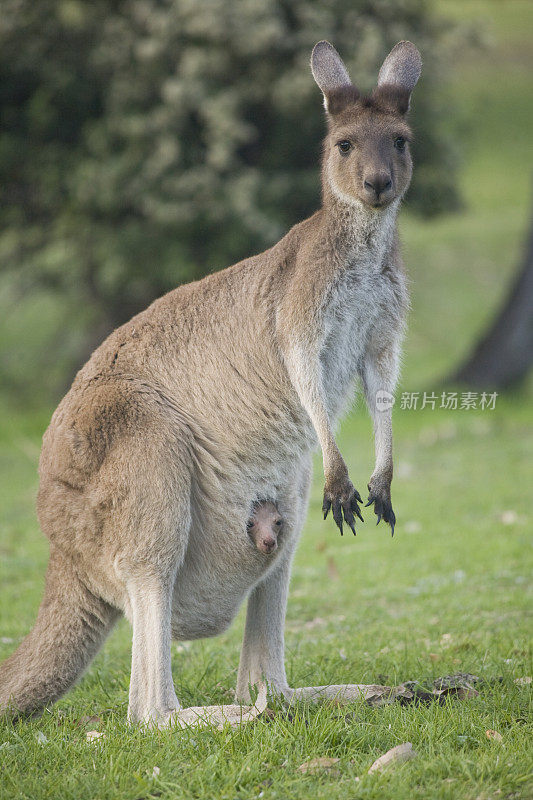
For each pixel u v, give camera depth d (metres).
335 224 11.88
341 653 14.21
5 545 23.08
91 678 13.84
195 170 36.84
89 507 11.23
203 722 10.38
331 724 10.15
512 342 42.00
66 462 11.41
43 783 9.23
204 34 35.28
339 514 11.41
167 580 11.08
